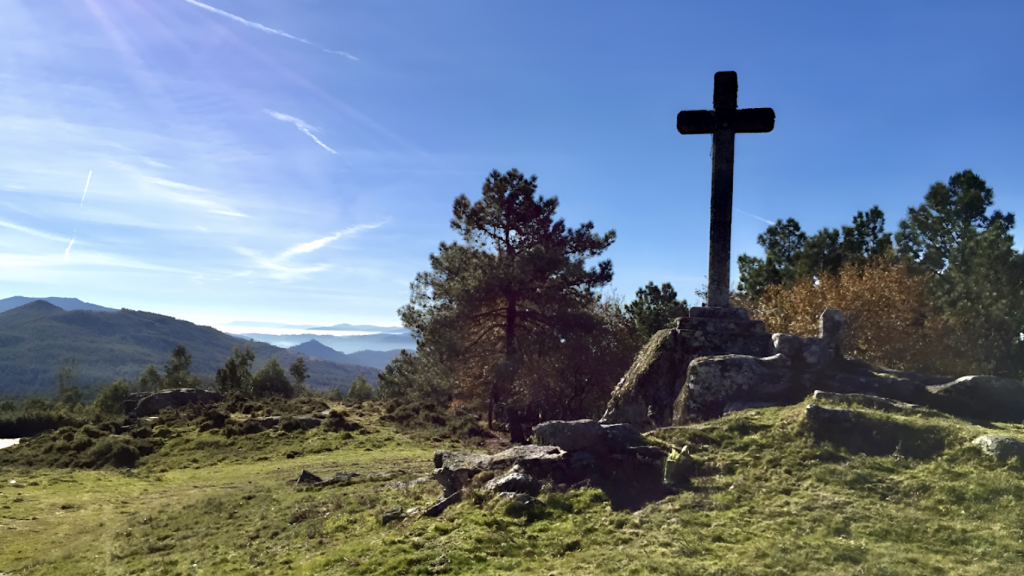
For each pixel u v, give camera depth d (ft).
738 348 48.62
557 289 102.32
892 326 86.07
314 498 48.52
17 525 53.06
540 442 35.53
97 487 72.08
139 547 41.19
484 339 105.91
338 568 26.30
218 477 75.56
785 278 132.57
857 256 125.39
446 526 28.48
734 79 52.26
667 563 21.91
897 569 19.83
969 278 88.79
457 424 111.14
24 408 237.25
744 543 23.48
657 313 135.13
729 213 51.60
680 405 45.24
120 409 198.39
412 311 109.29
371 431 102.58
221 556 35.24
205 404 137.39
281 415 112.47
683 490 29.50
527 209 110.93
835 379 42.96
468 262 100.01
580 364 106.93
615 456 32.37
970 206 110.83
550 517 28.25
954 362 83.30
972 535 22.25
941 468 27.91
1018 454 27.35
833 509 25.49
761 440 33.22
